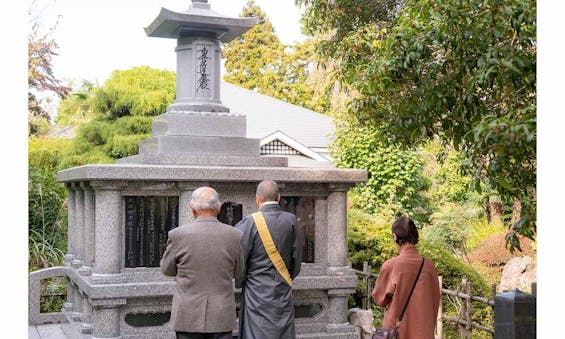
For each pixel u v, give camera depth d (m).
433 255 9.59
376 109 5.69
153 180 6.05
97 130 14.47
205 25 6.67
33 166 12.01
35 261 10.47
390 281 4.67
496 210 14.31
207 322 4.72
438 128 5.51
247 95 20.03
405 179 13.86
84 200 7.02
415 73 4.83
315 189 6.64
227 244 4.84
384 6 7.93
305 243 6.62
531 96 4.62
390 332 4.58
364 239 9.44
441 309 7.15
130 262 6.09
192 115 6.58
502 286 11.35
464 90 4.85
